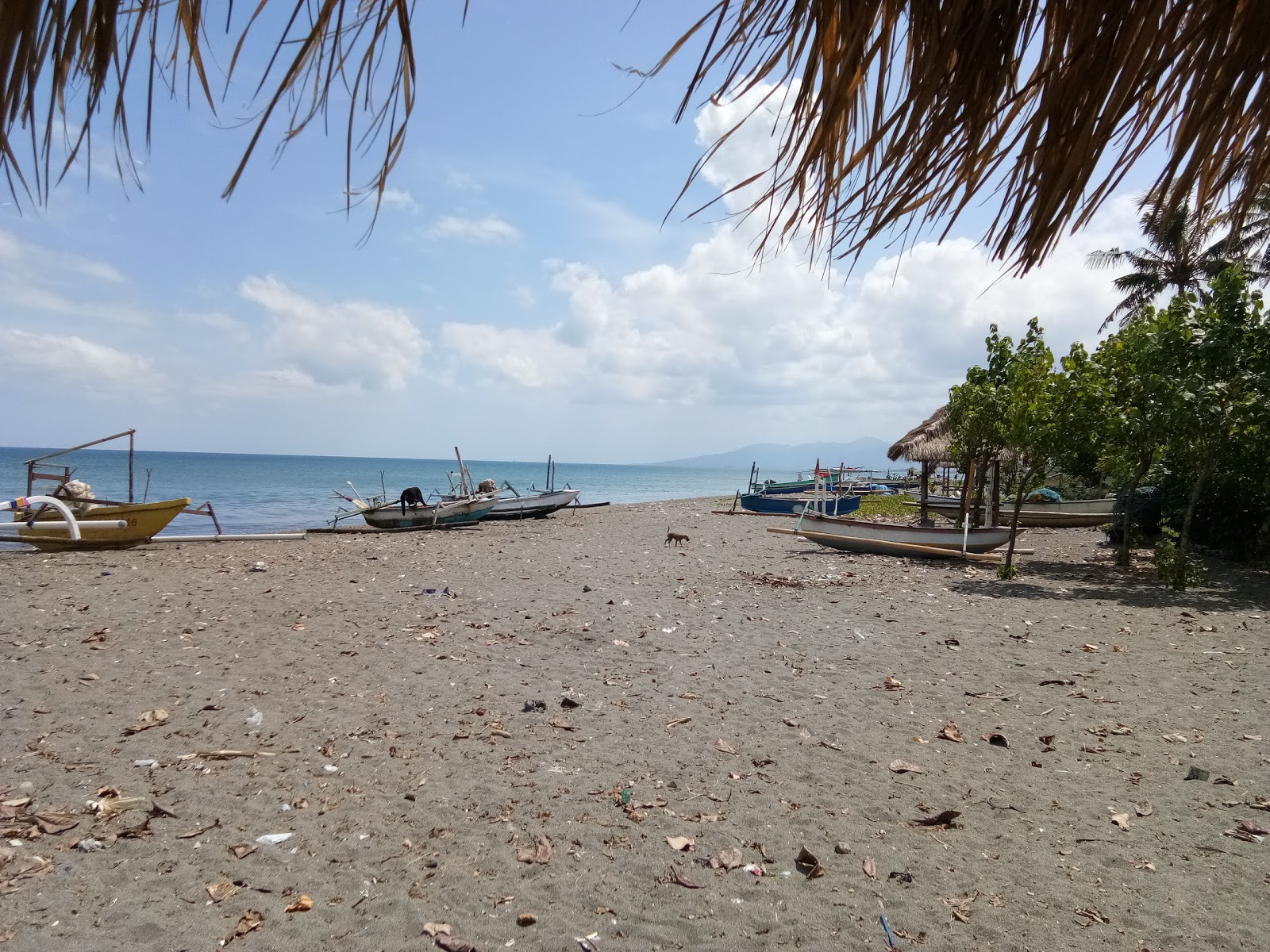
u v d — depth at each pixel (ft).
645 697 23.17
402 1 3.15
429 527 83.66
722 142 4.01
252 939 11.17
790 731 20.25
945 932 11.48
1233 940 11.18
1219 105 3.66
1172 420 42.27
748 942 11.25
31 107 2.76
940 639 30.83
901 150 3.71
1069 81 3.61
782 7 3.73
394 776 17.07
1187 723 20.93
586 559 56.49
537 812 15.38
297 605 36.63
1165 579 44.88
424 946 11.09
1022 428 47.32
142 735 19.40
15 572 46.37
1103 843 14.24
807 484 134.51
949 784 16.94
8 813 14.79
